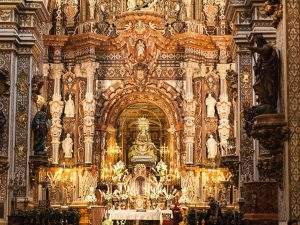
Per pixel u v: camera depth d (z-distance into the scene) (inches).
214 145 1293.1
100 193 1262.3
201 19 1360.7
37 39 1007.0
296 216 540.1
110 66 1338.6
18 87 957.8
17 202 930.1
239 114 918.4
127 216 1131.9
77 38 1315.2
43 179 1149.7
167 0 1375.5
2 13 943.0
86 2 1347.2
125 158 1337.4
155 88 1327.5
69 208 1220.5
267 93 600.1
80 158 1284.4
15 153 944.3
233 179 959.6
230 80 1010.1
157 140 1344.7
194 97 1311.5
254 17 852.6
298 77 559.5
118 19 1330.0
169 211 1133.7
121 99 1334.9
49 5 1357.0
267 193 687.7
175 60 1341.0
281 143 570.6
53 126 1291.8
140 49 1328.7
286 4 568.7
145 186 1263.5
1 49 938.1
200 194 1273.4
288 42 565.3
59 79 1317.7
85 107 1289.4
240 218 876.0
